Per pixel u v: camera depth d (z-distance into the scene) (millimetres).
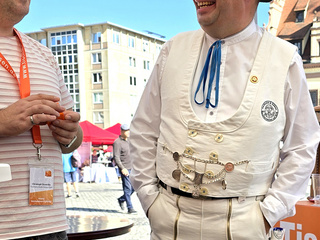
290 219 2500
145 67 50281
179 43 1922
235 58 1748
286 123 1801
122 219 2891
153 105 1981
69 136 1741
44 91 1773
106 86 46500
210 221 1691
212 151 1662
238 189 1674
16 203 1582
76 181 11992
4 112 1565
